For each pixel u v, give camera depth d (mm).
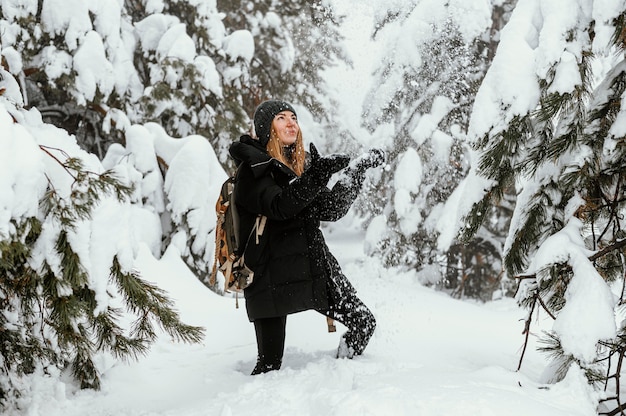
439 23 8180
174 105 8008
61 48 6840
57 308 2520
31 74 6852
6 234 2250
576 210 3109
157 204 6945
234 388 3180
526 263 3344
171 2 9070
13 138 2398
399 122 9211
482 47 8758
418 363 3275
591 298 2734
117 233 2688
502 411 2375
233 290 3238
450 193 9164
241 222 3203
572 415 2432
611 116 3092
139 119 7840
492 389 2584
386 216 9672
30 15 6586
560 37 2871
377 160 3145
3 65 4035
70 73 6812
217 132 8359
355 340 3391
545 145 3096
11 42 6477
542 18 3012
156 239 6664
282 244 3166
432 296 6395
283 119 3312
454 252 10109
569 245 2887
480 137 3029
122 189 2707
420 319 4836
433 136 8742
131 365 3545
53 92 7125
